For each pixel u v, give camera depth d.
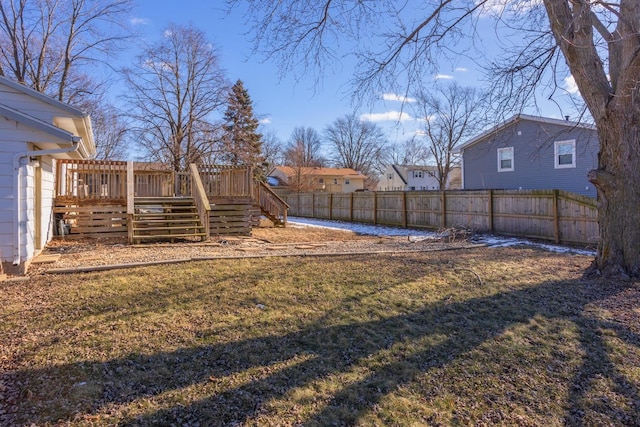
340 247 8.80
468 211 12.88
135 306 4.22
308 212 21.84
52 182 9.03
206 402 2.55
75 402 2.47
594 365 3.32
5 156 5.75
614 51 5.75
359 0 6.18
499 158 18.20
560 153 15.80
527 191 10.95
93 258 6.65
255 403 2.56
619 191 5.73
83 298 4.43
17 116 5.74
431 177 43.50
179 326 3.73
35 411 2.36
